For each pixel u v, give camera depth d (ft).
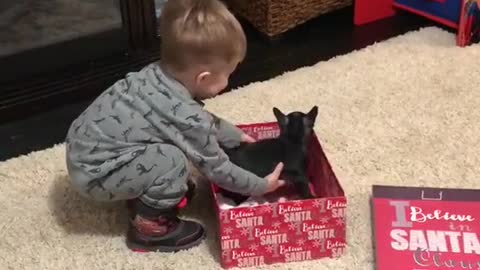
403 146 5.69
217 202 4.53
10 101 6.45
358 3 7.48
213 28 4.29
